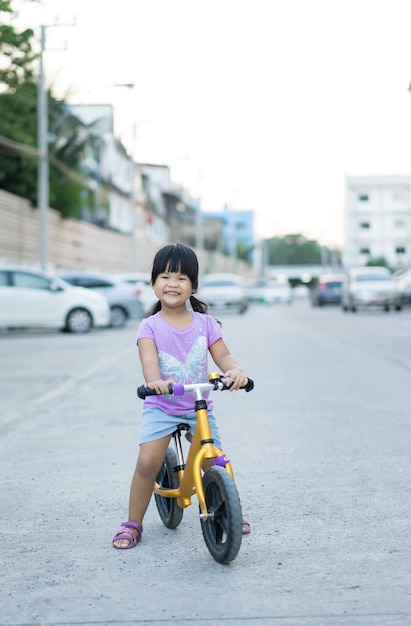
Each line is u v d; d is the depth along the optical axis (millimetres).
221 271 92188
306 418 8844
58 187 40344
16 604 3896
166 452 4969
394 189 106188
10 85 37000
